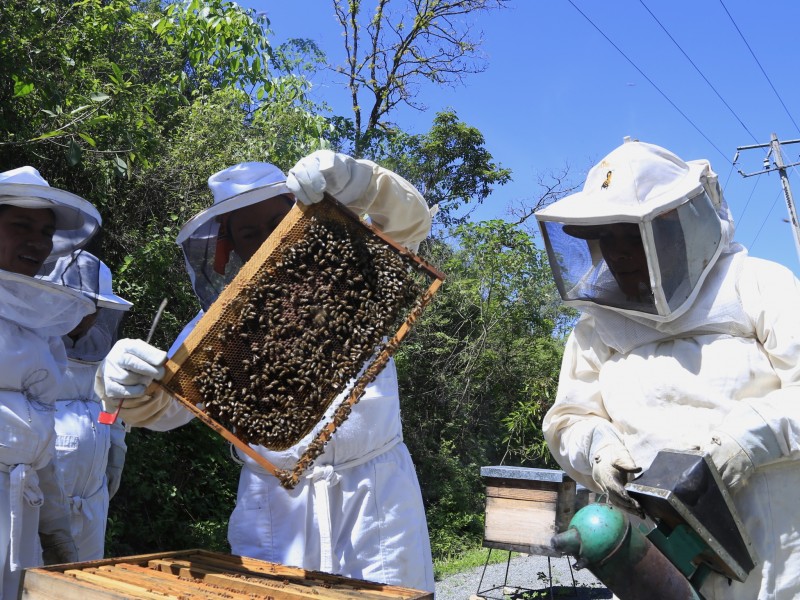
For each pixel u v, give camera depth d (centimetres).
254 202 314
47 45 772
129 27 1012
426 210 325
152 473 834
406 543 323
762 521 257
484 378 1612
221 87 1212
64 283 379
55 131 707
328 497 318
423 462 1401
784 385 262
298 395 248
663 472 236
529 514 750
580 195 297
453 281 1612
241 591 216
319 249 255
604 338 296
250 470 334
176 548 842
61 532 368
